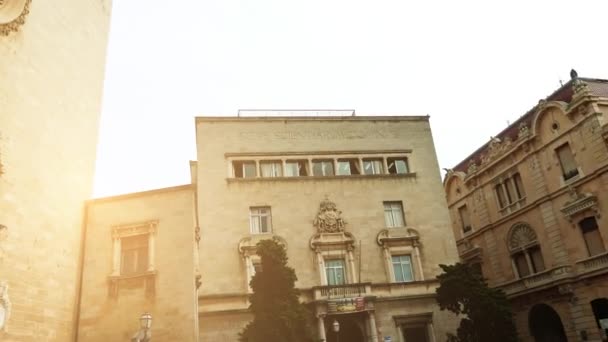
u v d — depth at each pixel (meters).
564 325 37.88
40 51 20.80
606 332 34.66
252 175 40.06
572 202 37.72
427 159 43.12
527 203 42.56
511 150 44.25
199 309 33.91
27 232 18.67
